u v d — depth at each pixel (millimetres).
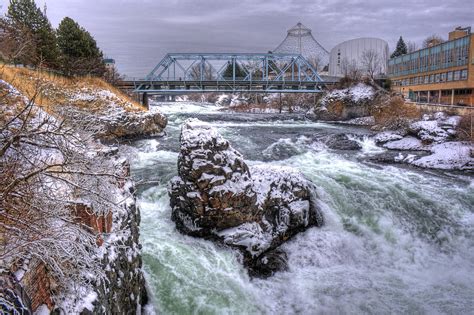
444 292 12523
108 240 7629
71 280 5824
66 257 5500
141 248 10773
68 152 5668
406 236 16000
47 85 15461
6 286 4578
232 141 29219
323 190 17156
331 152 27578
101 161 6836
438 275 13641
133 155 16641
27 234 4926
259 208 14047
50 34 30766
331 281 12961
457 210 17547
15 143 5570
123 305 7832
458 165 23391
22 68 17750
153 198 16188
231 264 12367
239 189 13203
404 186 19219
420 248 15523
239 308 11039
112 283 7215
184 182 13250
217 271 11789
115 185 8258
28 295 5047
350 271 13750
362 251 15062
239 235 13086
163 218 14570
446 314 11352
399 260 14719
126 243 8531
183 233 13336
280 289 12312
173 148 25828
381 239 15719
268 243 13695
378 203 17344
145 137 29422
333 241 14953
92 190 6023
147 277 10805
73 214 6637
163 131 32156
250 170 15781
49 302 5695
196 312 10469
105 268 6930
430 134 29359
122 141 27281
